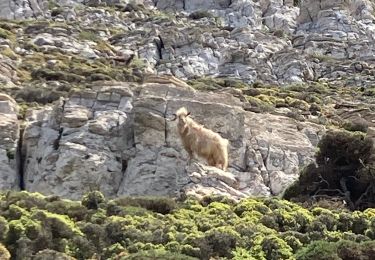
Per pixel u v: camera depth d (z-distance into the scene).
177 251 28.02
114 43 105.56
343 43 115.38
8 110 49.00
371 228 31.22
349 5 133.38
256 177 46.66
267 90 81.56
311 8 131.38
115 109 47.75
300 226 32.00
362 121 62.72
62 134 46.03
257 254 28.66
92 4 130.00
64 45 98.12
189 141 42.69
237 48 103.25
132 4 131.88
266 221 31.98
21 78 78.75
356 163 41.19
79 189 43.44
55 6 125.56
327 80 100.88
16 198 32.41
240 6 134.62
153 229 30.23
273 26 130.75
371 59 110.12
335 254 27.67
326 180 40.94
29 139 47.00
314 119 62.97
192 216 33.00
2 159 45.81
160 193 42.34
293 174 48.09
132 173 43.59
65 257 27.00
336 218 32.25
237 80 92.25
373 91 88.69
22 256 27.42
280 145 49.59
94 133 45.66
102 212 32.00
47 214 29.70
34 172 45.22
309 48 114.62
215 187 40.22
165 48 102.88
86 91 48.69
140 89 49.38
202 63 99.69
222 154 42.94
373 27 128.50
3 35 96.56
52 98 61.62
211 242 28.84
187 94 48.69
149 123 45.09
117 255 27.77
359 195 40.31
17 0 118.56
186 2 139.50
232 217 32.84
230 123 47.84
